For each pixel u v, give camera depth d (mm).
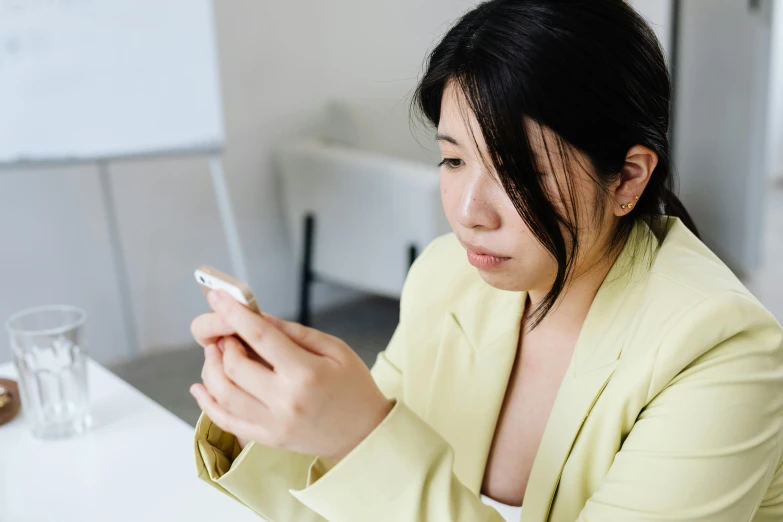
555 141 592
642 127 617
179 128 2496
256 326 592
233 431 616
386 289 2711
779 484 726
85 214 2699
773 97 4906
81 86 2316
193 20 2455
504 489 818
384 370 943
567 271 647
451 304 883
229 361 609
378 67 3199
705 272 703
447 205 667
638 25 617
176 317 2951
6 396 1081
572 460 724
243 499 735
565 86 575
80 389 1027
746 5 3135
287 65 2982
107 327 2812
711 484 621
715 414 631
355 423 613
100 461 961
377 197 2635
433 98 662
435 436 634
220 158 2637
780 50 4820
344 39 3092
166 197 2838
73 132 2330
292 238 2994
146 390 2600
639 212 713
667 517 618
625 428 695
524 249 635
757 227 3377
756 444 633
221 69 2834
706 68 3303
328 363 600
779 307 3059
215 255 2982
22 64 2223
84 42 2297
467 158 629
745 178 3309
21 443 1016
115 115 2385
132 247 2807
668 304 687
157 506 864
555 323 786
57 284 2693
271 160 3023
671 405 651
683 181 3455
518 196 605
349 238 2781
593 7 593
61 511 860
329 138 3113
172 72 2449
